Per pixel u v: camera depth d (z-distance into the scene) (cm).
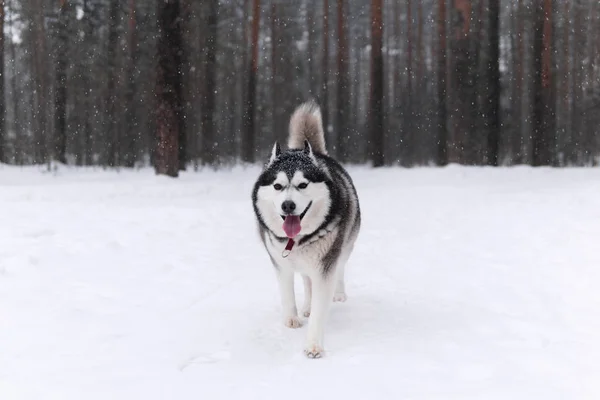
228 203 1133
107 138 2667
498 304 477
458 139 2159
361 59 3183
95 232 788
